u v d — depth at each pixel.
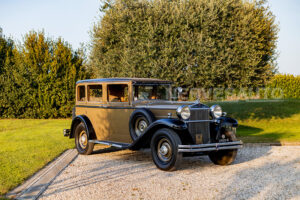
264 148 8.47
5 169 5.76
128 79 6.77
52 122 15.52
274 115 17.41
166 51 9.85
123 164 6.52
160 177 5.41
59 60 17.53
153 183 5.03
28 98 17.28
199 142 6.00
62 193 4.53
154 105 6.49
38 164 6.18
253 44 10.91
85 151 7.63
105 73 11.16
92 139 7.57
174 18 10.13
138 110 6.37
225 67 10.34
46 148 8.12
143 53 9.95
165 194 4.48
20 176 5.28
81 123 7.84
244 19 10.68
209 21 10.20
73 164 6.54
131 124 6.53
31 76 17.11
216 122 6.27
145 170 5.95
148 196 4.39
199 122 6.02
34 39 17.45
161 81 7.33
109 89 7.27
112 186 4.87
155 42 10.08
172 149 5.61
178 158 5.57
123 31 10.70
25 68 17.16
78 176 5.48
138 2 10.66
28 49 17.30
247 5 11.55
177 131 5.88
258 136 10.60
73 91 17.45
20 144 8.79
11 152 7.49
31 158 6.76
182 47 9.91
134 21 10.40
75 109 8.47
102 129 7.44
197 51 10.02
